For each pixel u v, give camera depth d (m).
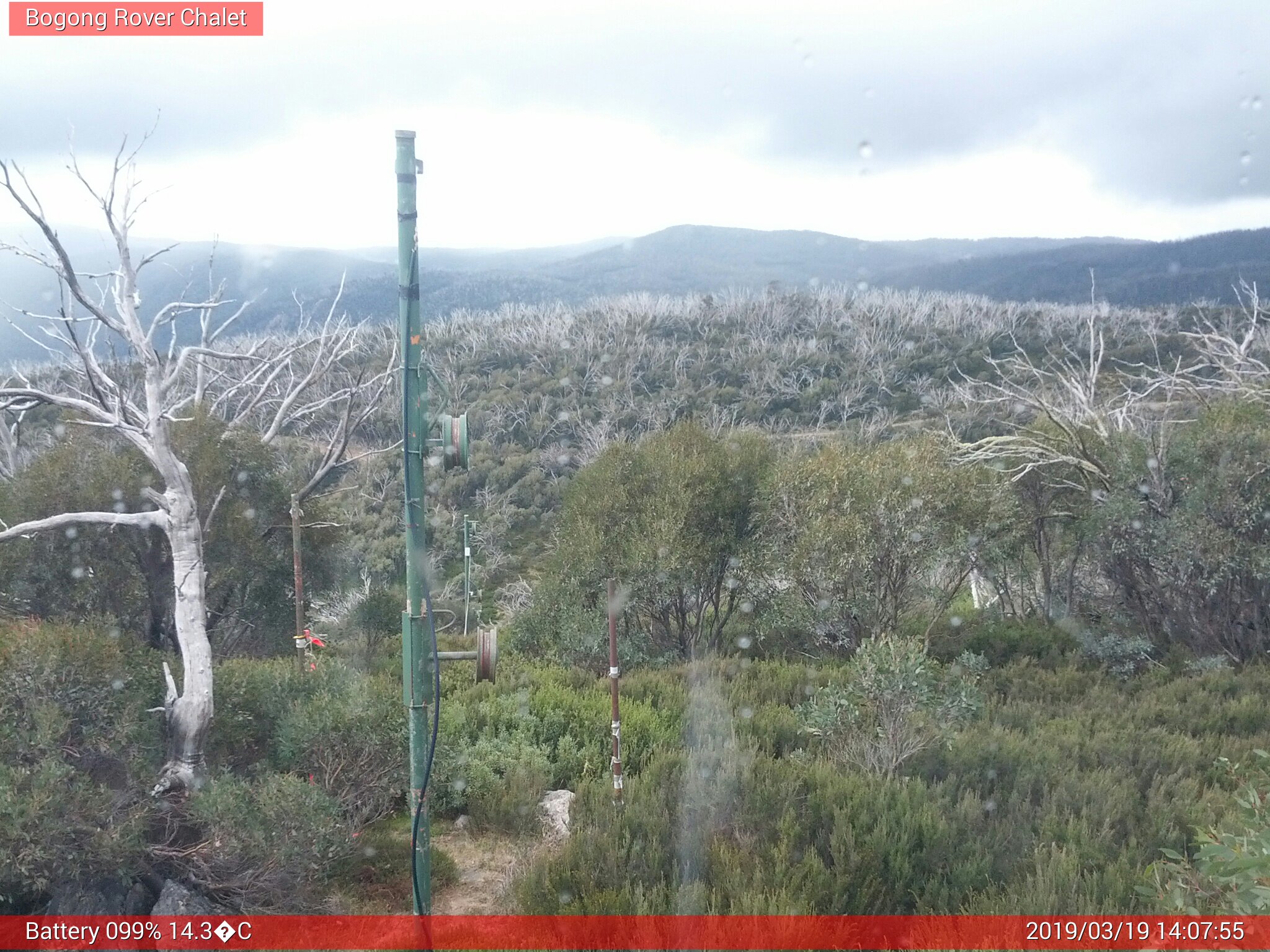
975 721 8.45
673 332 47.00
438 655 4.55
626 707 9.20
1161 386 14.91
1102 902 4.80
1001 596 15.62
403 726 6.83
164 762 5.84
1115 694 10.49
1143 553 12.20
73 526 9.74
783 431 34.31
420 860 4.62
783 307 48.66
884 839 5.42
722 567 14.19
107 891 5.02
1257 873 3.72
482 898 5.96
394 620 13.62
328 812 5.71
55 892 4.98
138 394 9.49
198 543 6.32
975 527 12.95
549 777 7.79
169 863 5.29
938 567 12.60
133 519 6.27
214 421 10.88
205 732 5.90
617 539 14.06
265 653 11.60
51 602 9.84
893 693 7.21
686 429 15.41
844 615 12.85
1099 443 13.66
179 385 12.37
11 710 5.32
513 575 26.11
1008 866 5.37
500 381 39.09
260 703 6.93
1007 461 14.09
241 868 5.31
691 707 9.54
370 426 29.05
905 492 12.64
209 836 5.36
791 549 13.40
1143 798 6.59
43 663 5.48
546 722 8.83
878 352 41.47
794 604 13.05
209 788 5.52
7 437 12.74
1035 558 14.97
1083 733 8.29
